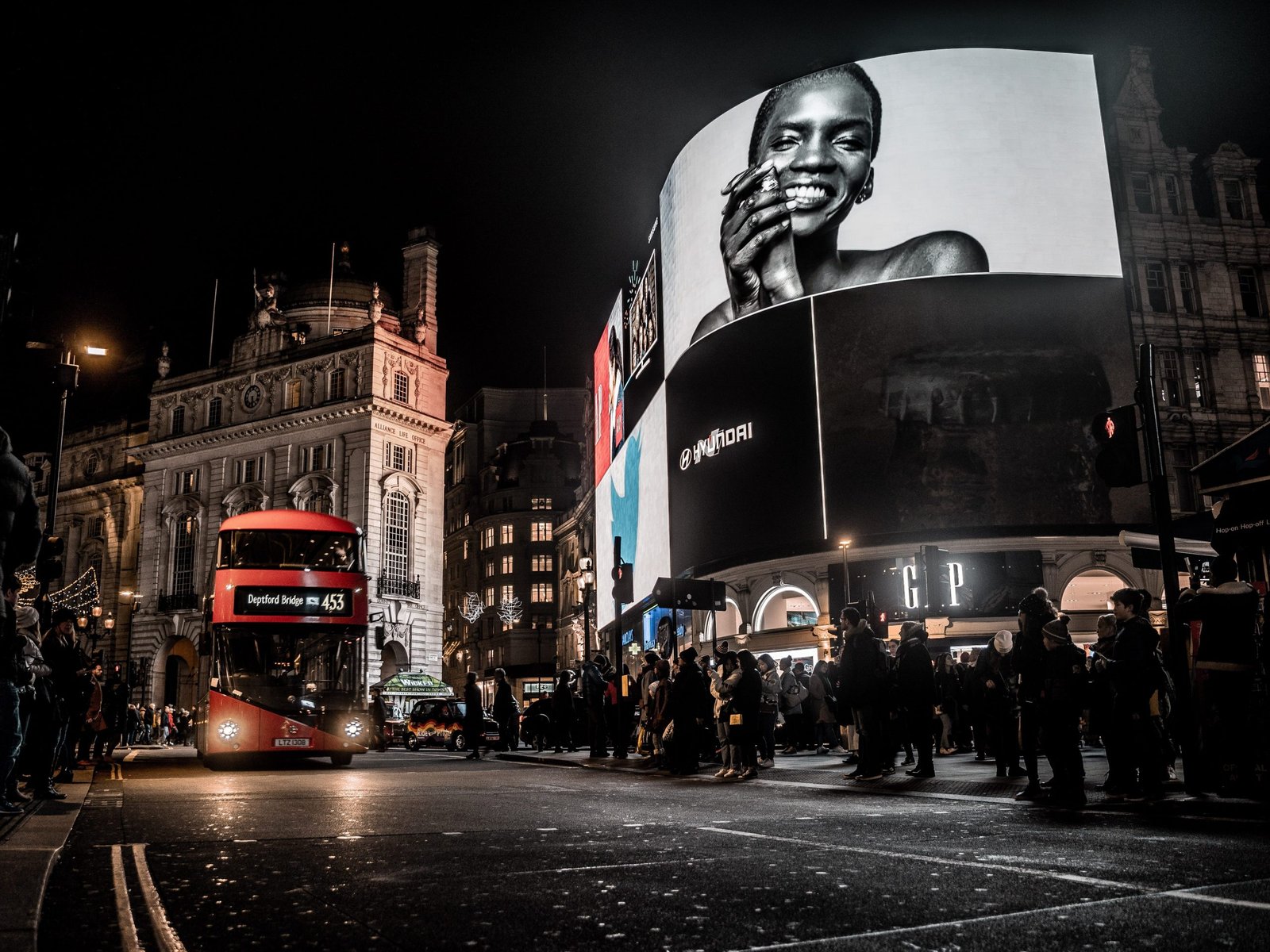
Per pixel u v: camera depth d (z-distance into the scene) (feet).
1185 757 28.63
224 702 60.64
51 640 35.73
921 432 114.11
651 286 157.58
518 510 325.83
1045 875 15.90
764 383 123.75
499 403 369.91
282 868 17.72
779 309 123.95
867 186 121.29
